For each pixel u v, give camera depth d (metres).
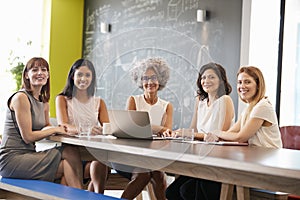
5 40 7.48
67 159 3.77
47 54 7.71
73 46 7.98
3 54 7.46
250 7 5.96
